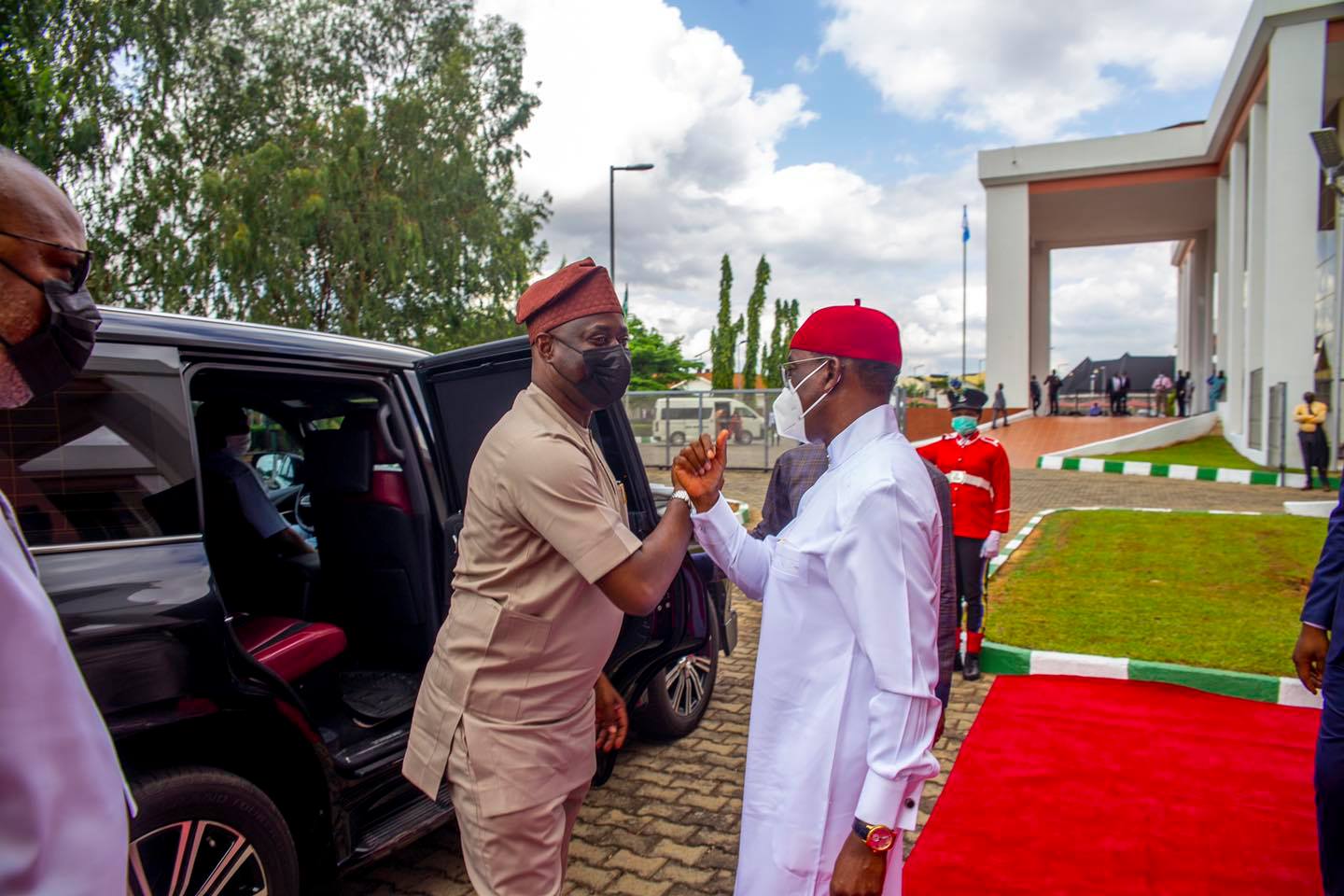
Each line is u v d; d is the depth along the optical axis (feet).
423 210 73.51
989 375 99.30
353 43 78.38
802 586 5.86
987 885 9.80
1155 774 12.63
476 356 9.79
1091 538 30.30
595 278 6.25
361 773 8.88
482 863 5.99
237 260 60.13
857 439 6.07
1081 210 109.19
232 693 7.59
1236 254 78.54
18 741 2.56
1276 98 61.16
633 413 62.59
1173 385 131.23
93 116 55.83
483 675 6.01
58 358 3.63
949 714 15.61
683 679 14.49
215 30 71.20
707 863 10.62
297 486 15.88
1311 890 9.53
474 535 6.17
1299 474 53.16
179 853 7.20
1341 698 7.91
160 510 7.55
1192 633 18.81
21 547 2.99
